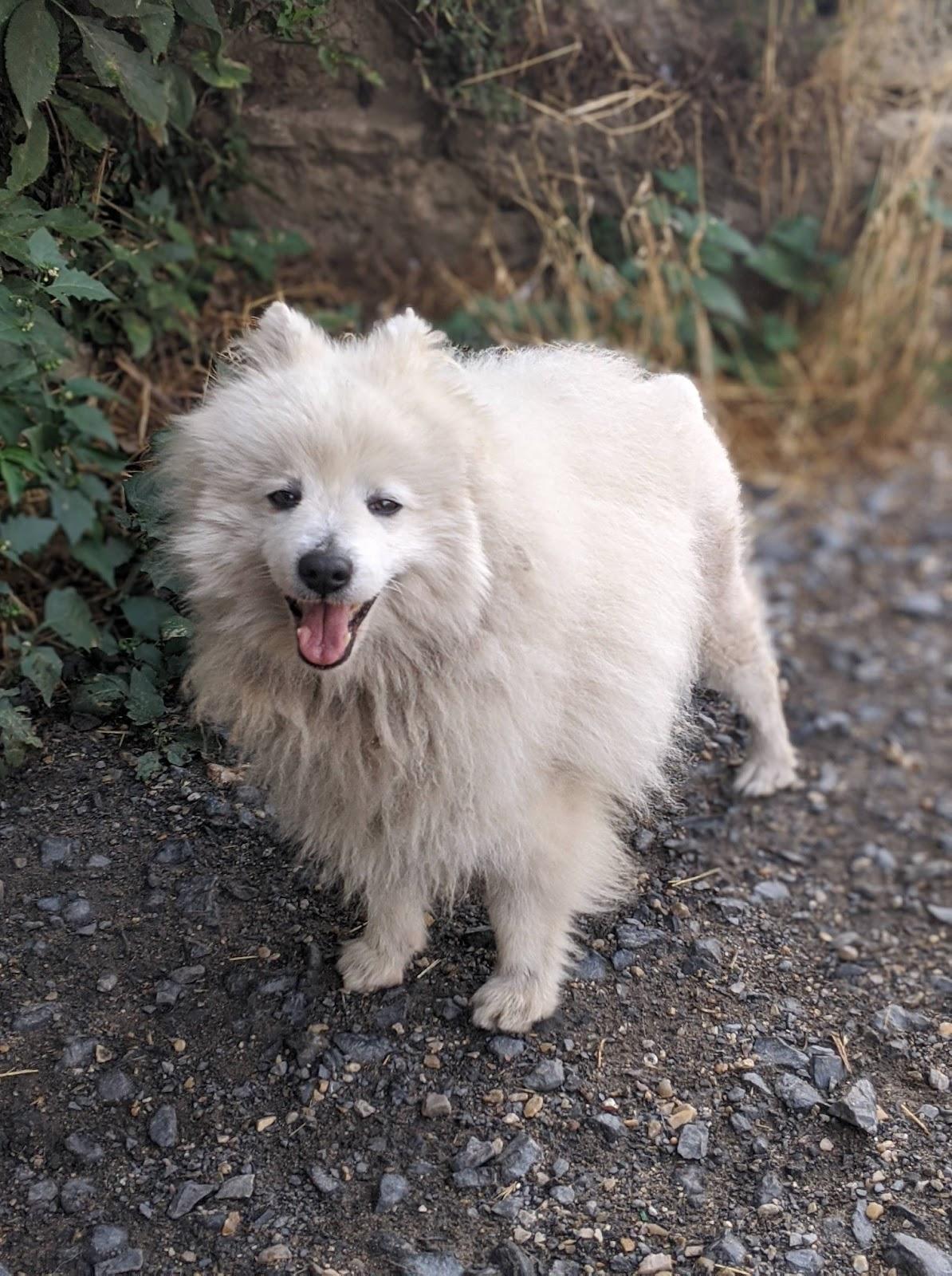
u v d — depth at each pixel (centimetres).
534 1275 61
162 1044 70
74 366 96
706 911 86
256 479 59
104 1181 64
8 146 81
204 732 83
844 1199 67
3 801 79
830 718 121
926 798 112
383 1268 61
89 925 74
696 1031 75
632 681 67
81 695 84
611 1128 68
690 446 77
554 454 65
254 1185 65
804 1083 73
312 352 62
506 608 61
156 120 76
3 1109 66
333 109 111
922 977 87
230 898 77
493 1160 67
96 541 92
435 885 72
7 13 72
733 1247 63
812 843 102
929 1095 74
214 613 63
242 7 84
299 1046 70
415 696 62
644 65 120
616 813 78
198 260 106
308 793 68
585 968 78
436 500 59
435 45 107
